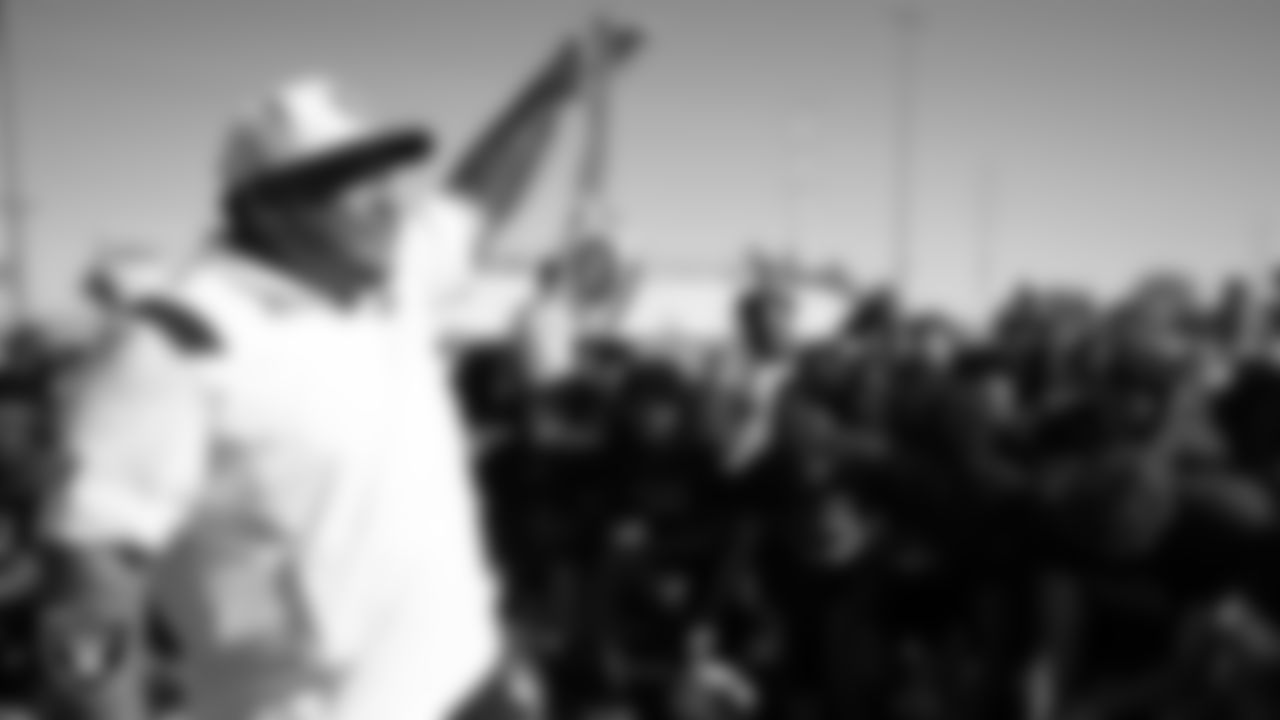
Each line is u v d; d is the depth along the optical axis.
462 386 6.73
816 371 5.96
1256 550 4.52
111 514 1.60
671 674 6.00
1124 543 4.64
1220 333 5.52
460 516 1.90
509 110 2.50
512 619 6.30
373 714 1.78
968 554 5.36
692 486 6.11
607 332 6.52
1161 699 4.64
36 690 1.64
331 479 1.74
